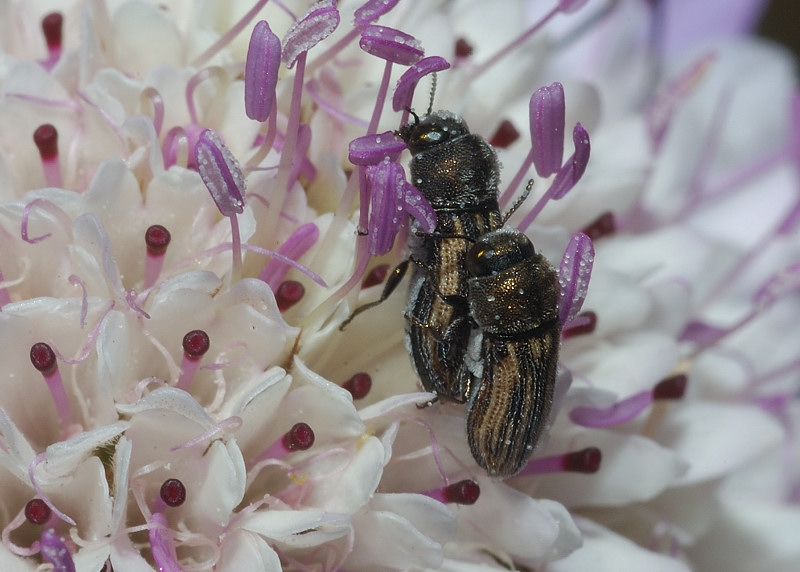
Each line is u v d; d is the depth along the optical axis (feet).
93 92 0.20
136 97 0.21
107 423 0.20
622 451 0.21
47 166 0.20
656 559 0.21
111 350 0.19
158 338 0.20
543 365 0.20
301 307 0.20
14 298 0.20
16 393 0.20
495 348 0.20
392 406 0.20
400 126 0.20
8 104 0.20
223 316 0.20
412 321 0.20
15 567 0.19
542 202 0.20
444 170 0.20
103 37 0.21
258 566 0.19
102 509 0.19
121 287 0.19
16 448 0.19
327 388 0.20
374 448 0.20
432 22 0.21
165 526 0.19
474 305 0.20
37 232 0.20
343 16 0.21
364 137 0.20
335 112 0.21
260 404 0.20
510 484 0.21
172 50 0.21
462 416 0.20
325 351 0.20
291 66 0.20
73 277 0.20
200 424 0.19
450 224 0.20
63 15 0.21
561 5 0.21
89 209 0.20
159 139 0.21
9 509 0.20
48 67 0.21
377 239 0.19
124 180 0.20
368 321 0.20
